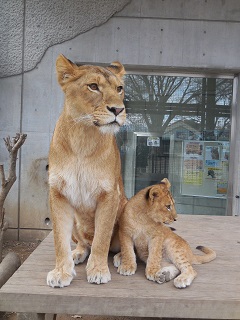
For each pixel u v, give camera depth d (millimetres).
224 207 6793
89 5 6219
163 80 6680
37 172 6453
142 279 2475
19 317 2455
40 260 2836
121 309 2180
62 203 2455
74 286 2318
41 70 6363
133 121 6773
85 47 6297
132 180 6852
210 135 6738
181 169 6805
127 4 6223
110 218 2463
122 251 2623
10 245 6250
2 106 6430
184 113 6730
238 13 6238
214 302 2184
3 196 5027
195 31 6258
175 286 2350
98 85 2285
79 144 2352
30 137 6441
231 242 3484
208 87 6660
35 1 6238
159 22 6246
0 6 6258
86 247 2871
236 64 6305
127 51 6281
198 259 2824
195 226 4109
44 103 6406
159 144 6797
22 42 6324
